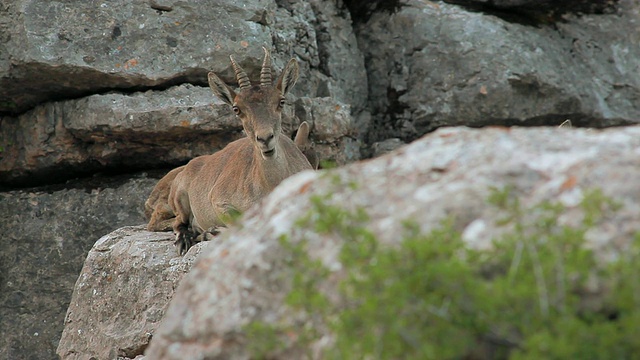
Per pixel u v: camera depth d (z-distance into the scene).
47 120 29.62
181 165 30.06
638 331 7.95
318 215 9.43
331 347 8.91
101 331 22.42
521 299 8.21
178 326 9.86
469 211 8.93
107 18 28.62
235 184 22.48
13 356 29.75
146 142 29.31
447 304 8.39
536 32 33.09
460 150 9.64
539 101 31.98
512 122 32.12
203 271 10.08
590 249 8.27
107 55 28.44
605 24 33.75
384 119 33.19
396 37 33.31
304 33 31.67
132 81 28.56
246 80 23.25
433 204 9.08
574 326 8.04
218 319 9.56
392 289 8.39
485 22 32.53
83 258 29.83
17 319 29.94
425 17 33.03
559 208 8.57
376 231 9.10
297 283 8.99
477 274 8.50
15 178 30.77
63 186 30.61
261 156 21.36
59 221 30.06
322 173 10.16
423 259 8.44
